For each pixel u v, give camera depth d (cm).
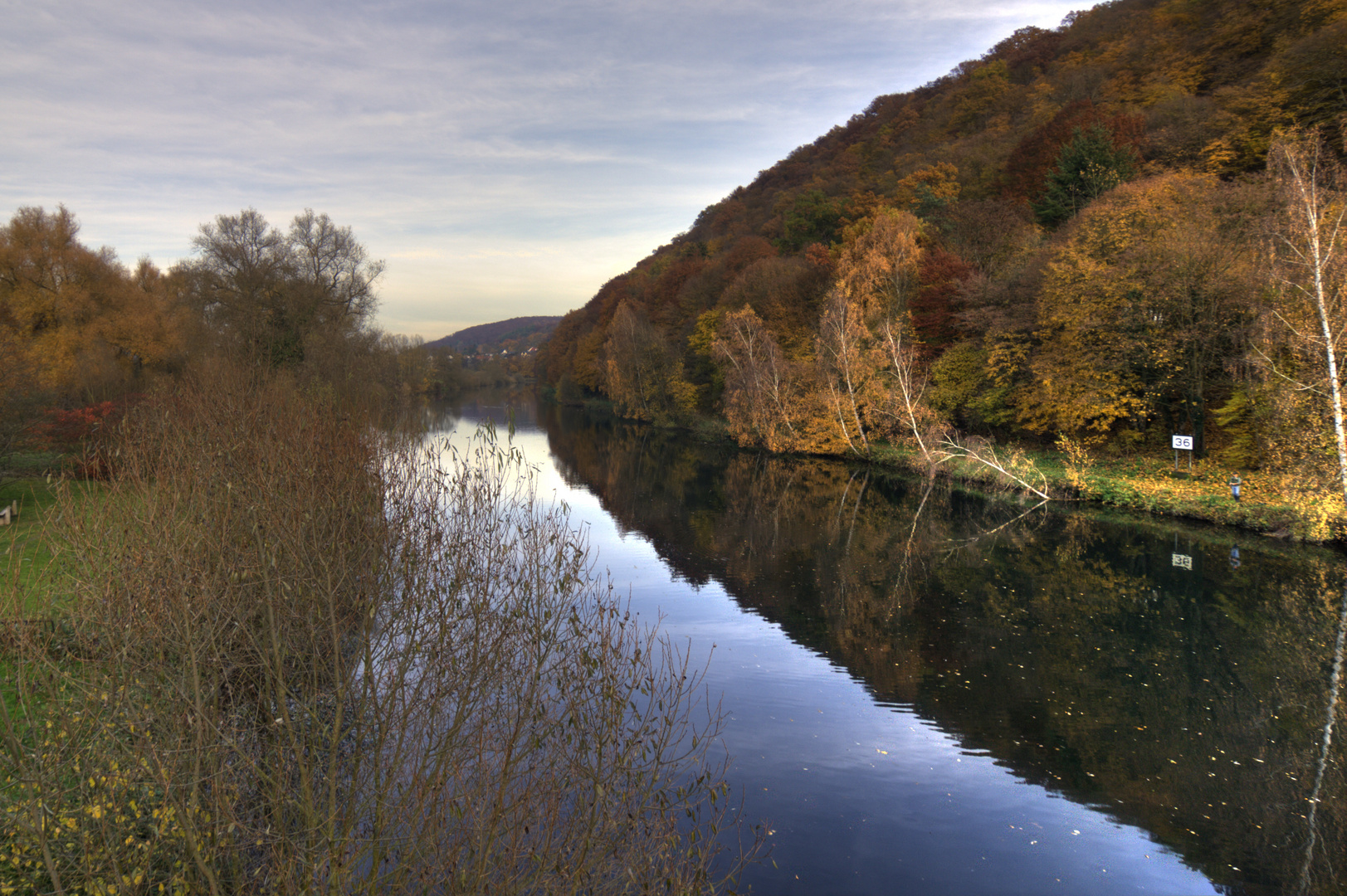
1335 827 897
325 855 524
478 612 688
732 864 805
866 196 7188
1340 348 1995
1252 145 4247
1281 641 1470
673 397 6569
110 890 486
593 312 11625
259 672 658
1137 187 3406
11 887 509
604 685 741
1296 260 2066
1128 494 2688
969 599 1769
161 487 649
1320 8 4756
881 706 1212
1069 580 1905
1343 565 1919
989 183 6191
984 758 1058
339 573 658
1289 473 2223
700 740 1069
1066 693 1268
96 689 535
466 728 699
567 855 611
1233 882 805
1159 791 979
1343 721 1160
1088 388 2981
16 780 478
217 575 593
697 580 1950
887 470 3856
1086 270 3008
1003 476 3148
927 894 771
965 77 10381
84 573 603
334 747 530
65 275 3375
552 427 6769
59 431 1994
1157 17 7169
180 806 465
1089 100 5569
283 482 690
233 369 1218
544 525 1057
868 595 1814
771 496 3262
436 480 925
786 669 1364
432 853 561
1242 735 1124
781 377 4725
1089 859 840
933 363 4056
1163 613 1639
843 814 914
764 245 7375
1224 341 2734
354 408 1233
